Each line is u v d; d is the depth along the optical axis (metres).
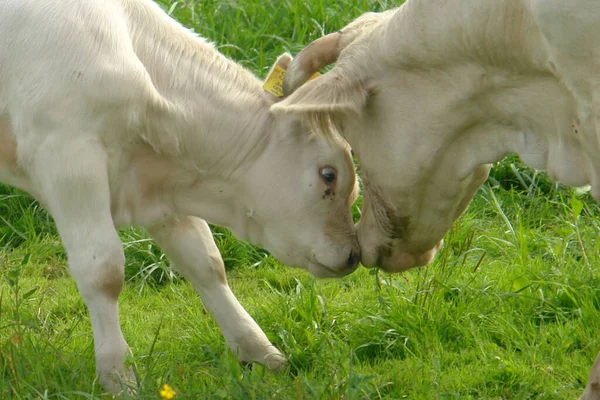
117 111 6.02
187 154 6.43
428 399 6.01
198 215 6.68
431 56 5.94
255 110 6.52
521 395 6.07
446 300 7.27
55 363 6.20
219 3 10.52
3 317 7.04
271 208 6.54
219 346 6.81
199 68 6.48
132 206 6.44
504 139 6.09
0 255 8.38
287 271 8.16
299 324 6.97
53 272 8.25
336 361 6.40
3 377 5.95
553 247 7.98
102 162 6.00
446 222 6.59
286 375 6.40
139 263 8.23
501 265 7.84
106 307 5.99
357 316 7.09
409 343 6.79
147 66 6.32
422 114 6.12
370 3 10.45
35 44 5.96
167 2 10.30
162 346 6.86
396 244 6.70
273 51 10.03
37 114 5.93
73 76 5.91
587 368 6.34
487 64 5.80
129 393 5.88
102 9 6.14
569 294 7.03
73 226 5.97
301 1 10.42
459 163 6.23
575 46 5.19
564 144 5.79
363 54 6.18
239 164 6.51
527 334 6.80
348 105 6.08
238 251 8.37
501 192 8.91
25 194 8.88
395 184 6.38
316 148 6.43
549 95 5.71
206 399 5.77
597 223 8.23
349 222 6.68
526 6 5.45
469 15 5.68
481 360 6.52
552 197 8.95
